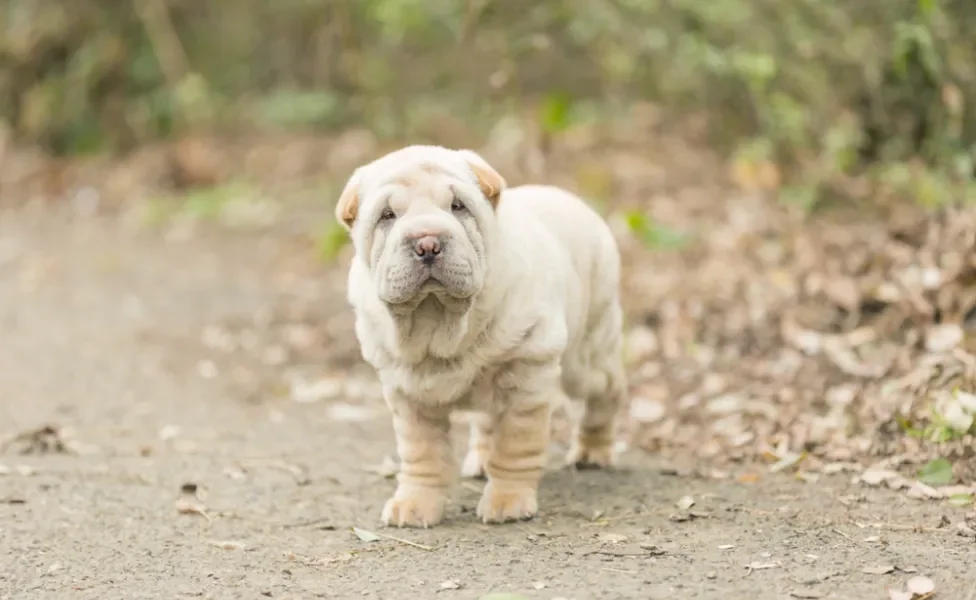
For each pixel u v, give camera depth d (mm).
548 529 7246
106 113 23812
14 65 23469
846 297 10859
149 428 10086
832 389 9594
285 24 24469
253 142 22516
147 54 23891
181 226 18906
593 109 19562
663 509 7578
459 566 6641
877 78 13961
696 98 18719
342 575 6586
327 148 21281
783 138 15734
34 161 23062
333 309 13891
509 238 7117
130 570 6766
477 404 7395
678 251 13602
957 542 6789
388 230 6840
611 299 8250
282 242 17375
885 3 13703
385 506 7547
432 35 20203
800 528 7090
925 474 7840
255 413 10570
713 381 10203
